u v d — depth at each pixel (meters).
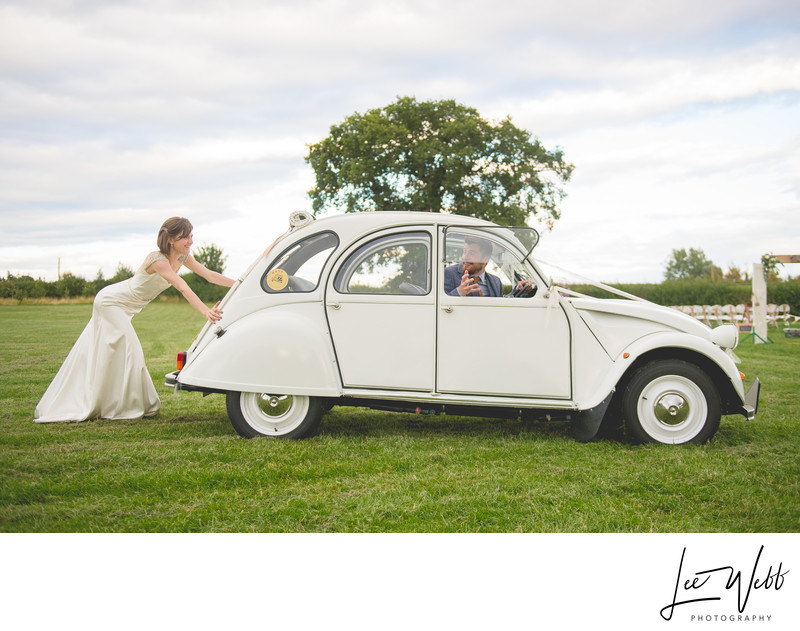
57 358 10.63
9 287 41.00
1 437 4.64
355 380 4.55
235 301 4.74
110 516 3.08
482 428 5.28
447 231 4.57
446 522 3.04
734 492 3.42
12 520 3.01
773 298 29.39
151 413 5.64
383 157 30.08
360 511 3.14
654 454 4.21
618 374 4.38
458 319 4.48
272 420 4.66
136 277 5.29
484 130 31.62
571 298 4.54
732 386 4.52
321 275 4.63
